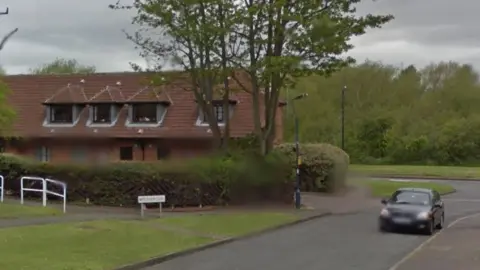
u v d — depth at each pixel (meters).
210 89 32.91
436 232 24.08
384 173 64.25
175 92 43.31
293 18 28.84
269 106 33.25
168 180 30.16
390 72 84.94
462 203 38.78
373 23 30.45
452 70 87.56
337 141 78.31
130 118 42.38
